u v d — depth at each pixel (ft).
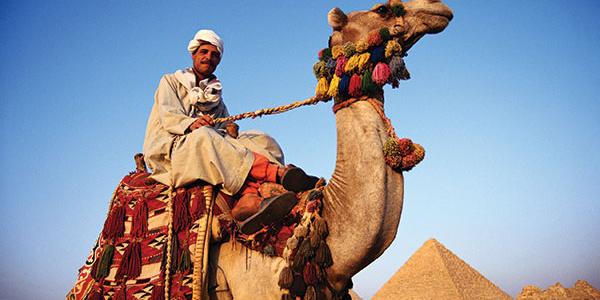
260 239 13.24
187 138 14.46
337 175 13.20
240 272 13.23
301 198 13.70
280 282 12.45
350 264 12.57
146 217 14.28
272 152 16.51
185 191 14.15
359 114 13.29
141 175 15.64
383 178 12.47
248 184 14.17
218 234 13.60
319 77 14.34
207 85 17.48
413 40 14.16
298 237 12.73
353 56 13.44
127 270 13.73
